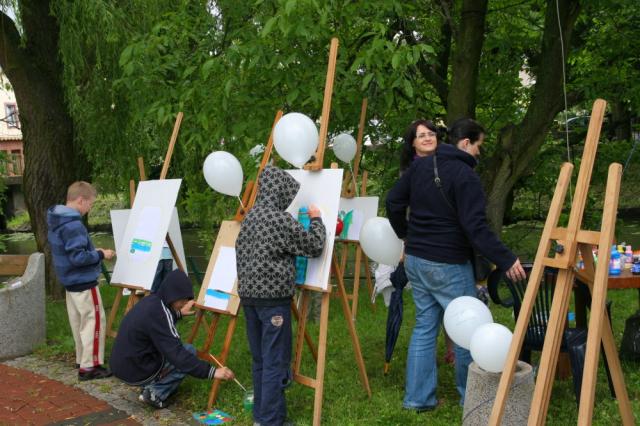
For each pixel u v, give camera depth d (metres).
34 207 8.12
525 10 8.77
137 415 4.19
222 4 6.20
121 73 7.66
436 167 3.76
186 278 4.17
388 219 4.29
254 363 3.88
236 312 4.30
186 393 4.55
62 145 8.09
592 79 7.89
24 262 6.36
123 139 8.32
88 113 7.88
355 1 5.74
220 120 6.17
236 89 6.08
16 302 5.73
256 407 3.87
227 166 4.46
